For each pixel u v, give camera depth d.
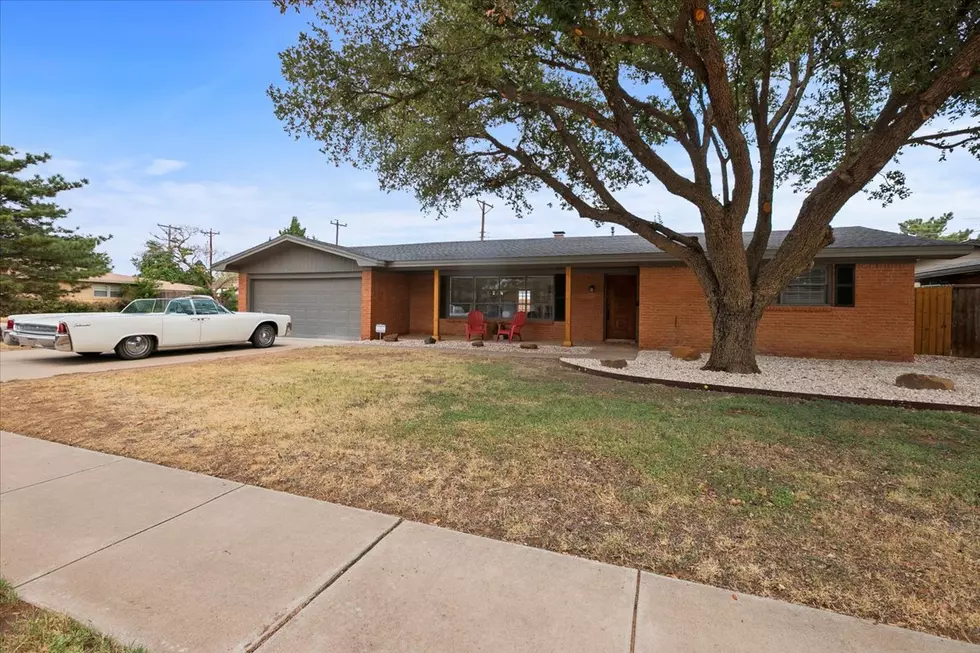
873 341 11.14
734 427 4.91
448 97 7.83
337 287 16.16
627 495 3.32
